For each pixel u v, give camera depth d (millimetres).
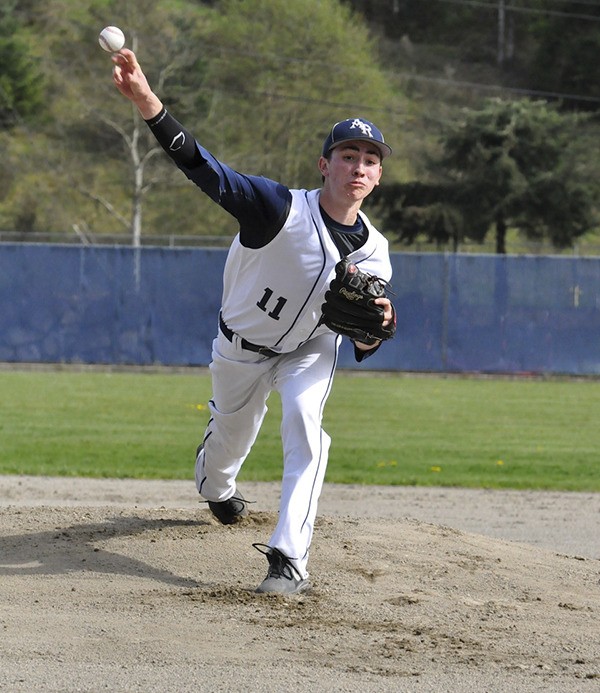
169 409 52938
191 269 77375
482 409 56438
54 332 77438
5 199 139750
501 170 130750
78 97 136625
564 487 33906
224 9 160250
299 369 17375
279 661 13320
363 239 16844
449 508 29641
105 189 140875
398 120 158000
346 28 152750
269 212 15969
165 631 14477
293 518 16500
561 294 77312
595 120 178625
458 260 77188
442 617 15727
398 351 77562
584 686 12625
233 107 146000
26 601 15984
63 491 30344
